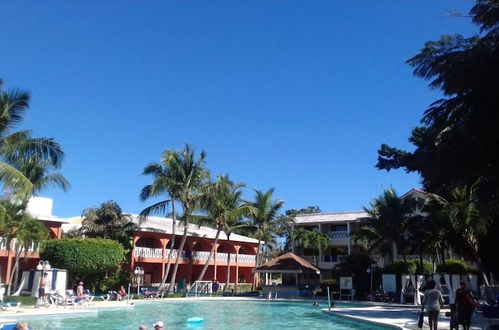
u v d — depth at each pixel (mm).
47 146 22641
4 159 21688
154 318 23266
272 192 50469
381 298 35281
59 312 22078
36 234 30000
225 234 51250
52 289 28062
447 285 29766
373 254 43438
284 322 21781
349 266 40812
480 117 16344
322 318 23609
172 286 41000
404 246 35875
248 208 46750
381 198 38031
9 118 21266
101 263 34750
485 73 15852
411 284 32906
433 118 19766
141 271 39188
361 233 39594
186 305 32500
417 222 35469
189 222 46562
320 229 55219
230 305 33031
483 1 17141
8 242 29953
